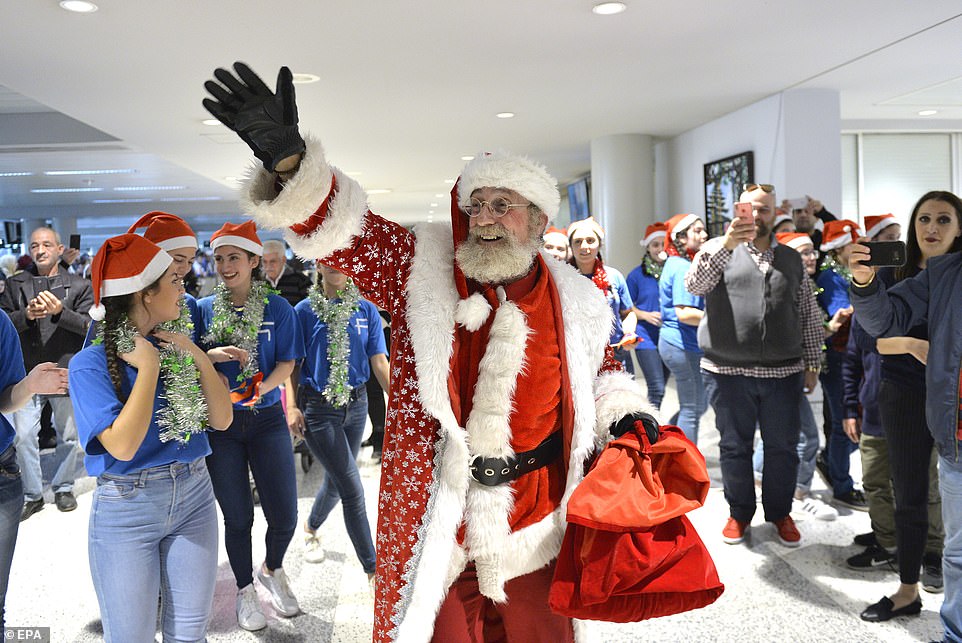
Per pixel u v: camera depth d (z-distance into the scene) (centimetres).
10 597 367
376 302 196
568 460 194
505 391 186
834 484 471
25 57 550
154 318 221
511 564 191
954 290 268
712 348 401
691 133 967
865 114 916
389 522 190
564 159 1212
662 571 176
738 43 571
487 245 186
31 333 508
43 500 524
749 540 413
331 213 175
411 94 695
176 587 225
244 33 505
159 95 671
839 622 319
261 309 326
